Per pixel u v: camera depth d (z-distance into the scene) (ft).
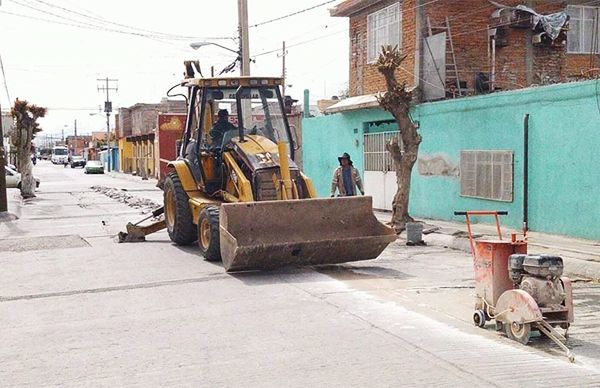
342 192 50.57
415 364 20.52
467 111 54.85
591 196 43.27
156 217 53.21
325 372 19.92
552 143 46.19
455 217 57.21
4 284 34.71
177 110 233.14
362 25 73.56
